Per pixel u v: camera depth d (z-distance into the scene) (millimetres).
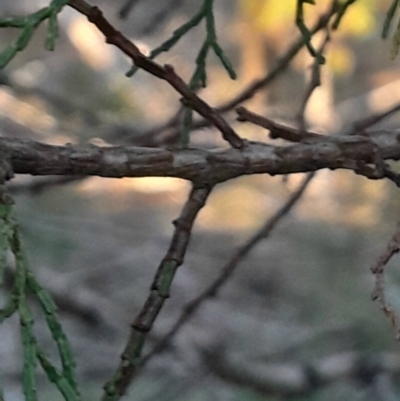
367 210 1429
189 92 479
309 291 1302
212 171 478
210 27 496
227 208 1616
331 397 931
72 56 1627
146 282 1308
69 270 1243
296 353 1123
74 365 446
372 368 912
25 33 450
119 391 468
